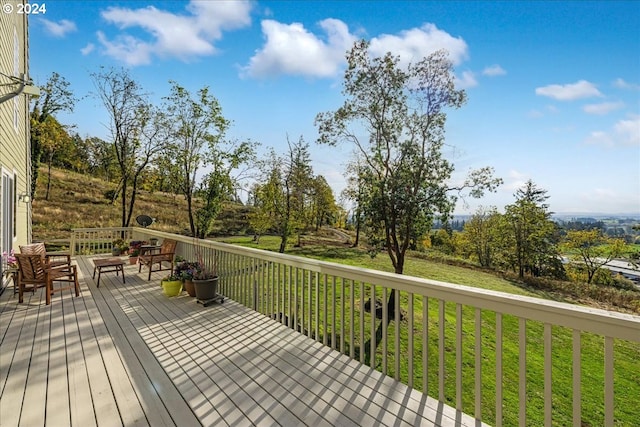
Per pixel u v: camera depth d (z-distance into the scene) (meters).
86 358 2.95
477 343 2.07
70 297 5.04
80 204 23.38
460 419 2.10
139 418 2.10
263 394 2.39
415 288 2.43
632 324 1.44
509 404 4.34
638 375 5.59
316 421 2.08
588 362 5.98
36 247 6.30
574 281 15.24
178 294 5.17
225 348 3.19
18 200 7.75
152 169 15.32
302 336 3.50
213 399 2.32
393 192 8.37
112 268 7.53
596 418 4.14
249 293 4.63
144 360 2.92
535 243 16.50
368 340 6.16
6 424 2.02
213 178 14.19
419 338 6.44
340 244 21.64
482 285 13.41
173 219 25.19
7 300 4.83
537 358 5.91
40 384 2.50
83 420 2.07
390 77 8.66
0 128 5.51
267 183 17.38
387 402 2.29
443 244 22.25
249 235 23.33
